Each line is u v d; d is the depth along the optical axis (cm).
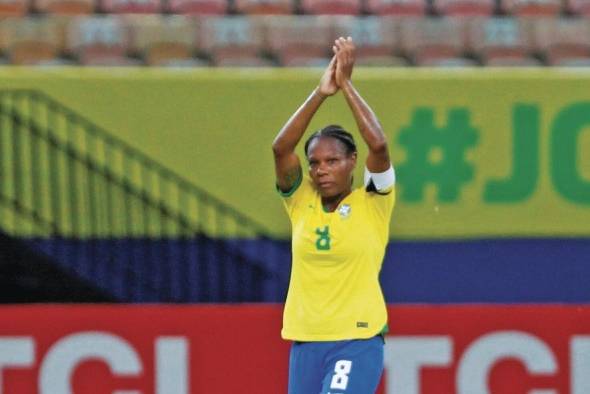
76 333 2700
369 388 1873
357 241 1867
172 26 3909
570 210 2830
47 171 2755
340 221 1875
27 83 2742
